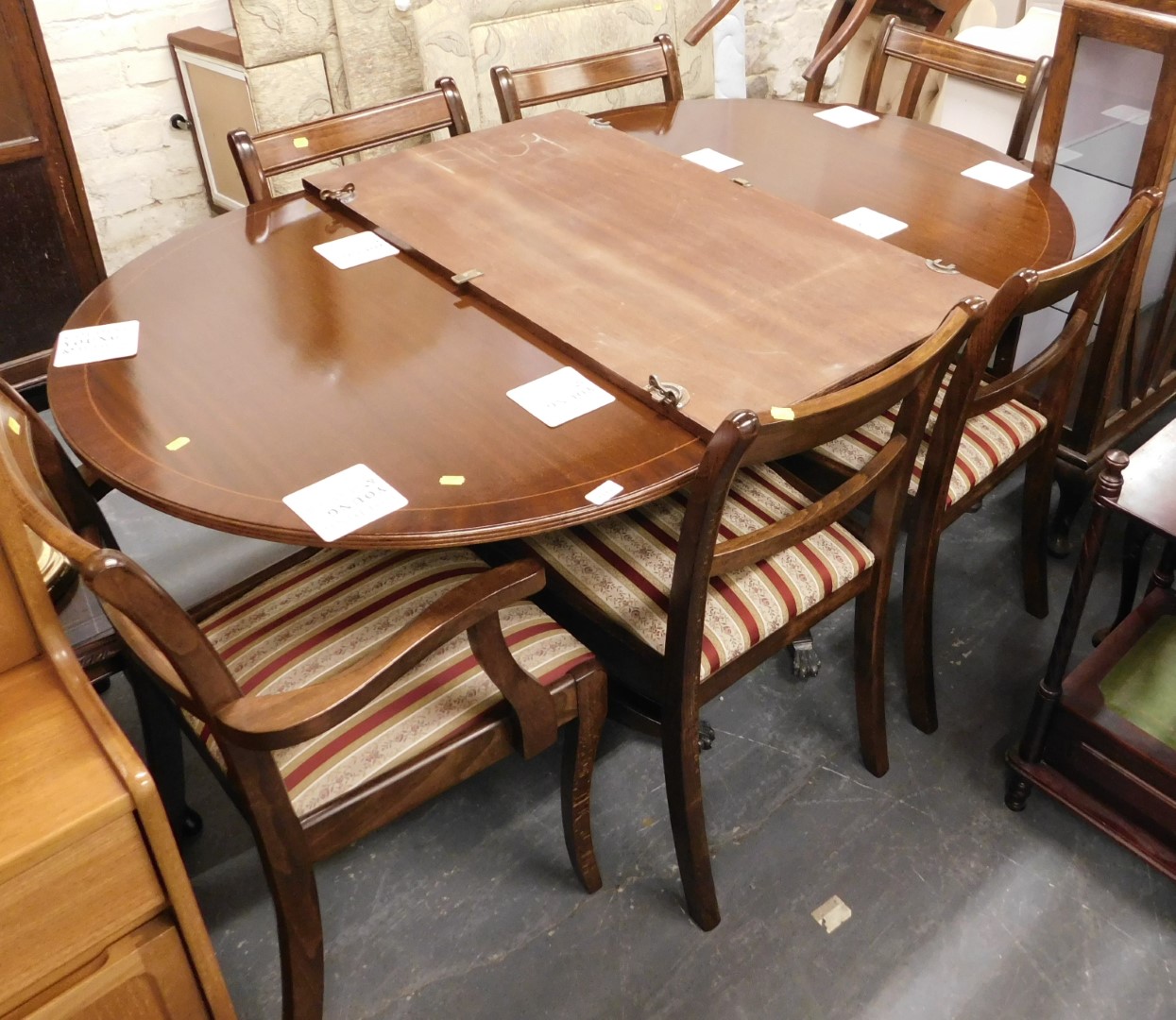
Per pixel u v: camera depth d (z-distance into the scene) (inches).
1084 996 55.4
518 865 61.6
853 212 70.5
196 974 43.4
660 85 115.6
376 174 72.9
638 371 52.0
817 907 59.5
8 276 90.1
